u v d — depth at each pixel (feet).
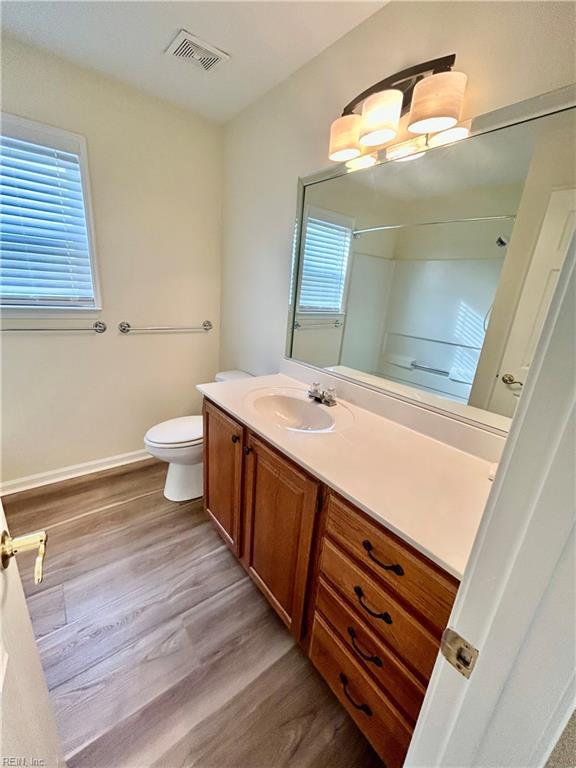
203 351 8.36
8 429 6.18
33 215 5.63
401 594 2.45
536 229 3.04
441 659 1.45
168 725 3.19
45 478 6.77
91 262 6.32
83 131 5.63
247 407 4.50
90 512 6.06
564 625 1.03
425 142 3.67
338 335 5.15
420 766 1.66
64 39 4.75
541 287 3.07
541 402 1.01
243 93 5.86
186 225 7.25
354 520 2.76
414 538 2.26
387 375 4.48
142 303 7.13
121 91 5.81
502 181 3.19
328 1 3.88
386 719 2.67
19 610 1.94
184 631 4.07
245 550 4.62
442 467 3.24
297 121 5.29
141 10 4.19
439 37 3.43
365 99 3.97
